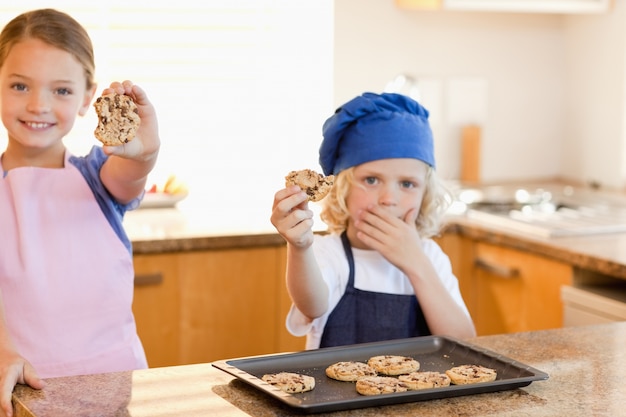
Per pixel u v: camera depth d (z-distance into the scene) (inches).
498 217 118.3
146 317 105.6
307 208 59.9
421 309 73.6
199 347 108.7
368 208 72.9
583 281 101.7
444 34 144.3
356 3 137.3
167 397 48.6
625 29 141.2
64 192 71.2
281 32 132.6
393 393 47.3
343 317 73.2
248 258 109.3
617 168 144.3
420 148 73.5
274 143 134.0
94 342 70.3
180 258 106.0
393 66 141.3
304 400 47.1
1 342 54.6
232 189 132.6
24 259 69.1
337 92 137.5
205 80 130.0
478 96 148.2
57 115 69.7
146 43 126.9
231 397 48.6
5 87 69.2
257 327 111.0
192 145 130.3
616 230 111.4
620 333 62.8
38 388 50.1
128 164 66.9
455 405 47.5
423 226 77.6
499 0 134.5
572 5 139.4
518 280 110.3
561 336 61.9
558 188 145.3
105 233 71.9
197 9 128.2
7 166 72.4
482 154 150.3
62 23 70.3
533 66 151.7
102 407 46.9
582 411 46.9
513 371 52.2
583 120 150.7
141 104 61.9
